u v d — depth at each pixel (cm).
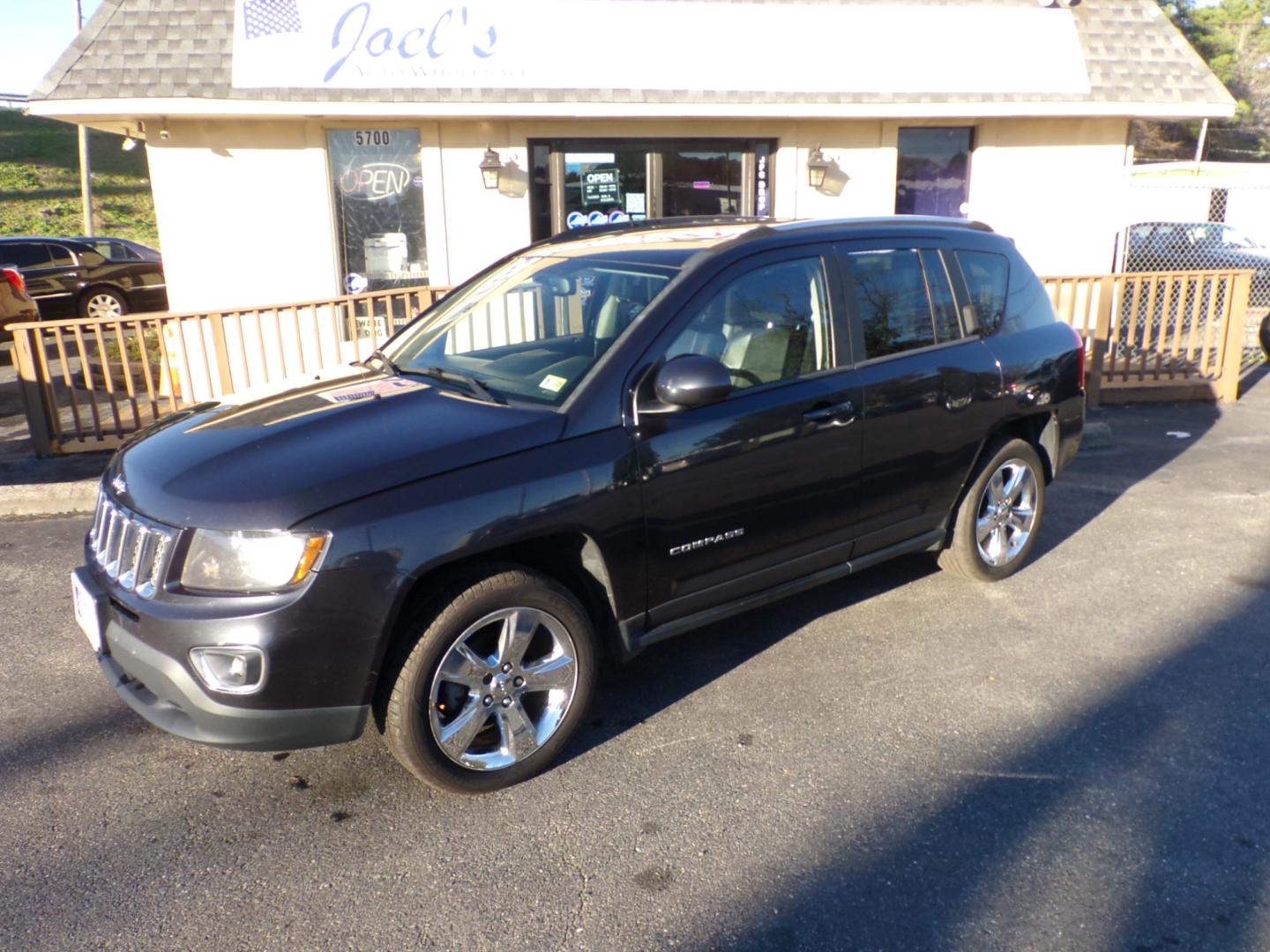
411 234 998
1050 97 1021
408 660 327
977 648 458
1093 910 291
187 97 866
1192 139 4541
